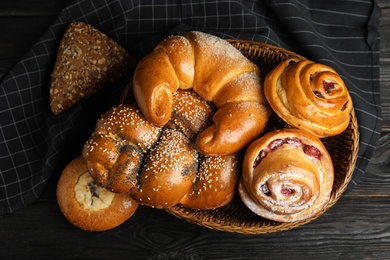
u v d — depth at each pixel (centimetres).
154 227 84
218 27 85
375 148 82
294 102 68
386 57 86
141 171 71
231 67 71
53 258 84
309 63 70
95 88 81
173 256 83
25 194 83
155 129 73
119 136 72
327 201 71
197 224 78
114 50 81
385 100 85
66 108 82
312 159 70
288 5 84
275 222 74
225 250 83
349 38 86
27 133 84
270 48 77
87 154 71
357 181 82
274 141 70
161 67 71
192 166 72
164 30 86
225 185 72
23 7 87
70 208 79
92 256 83
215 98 72
